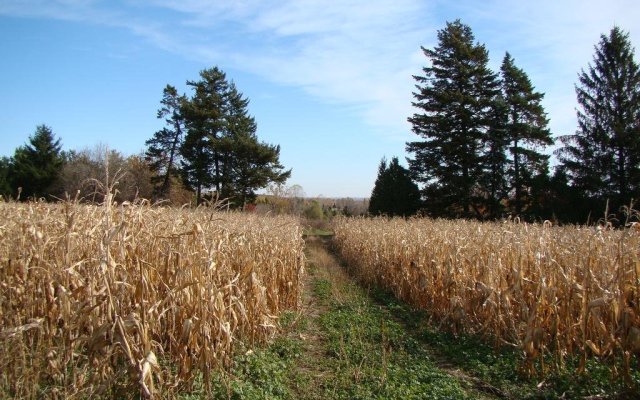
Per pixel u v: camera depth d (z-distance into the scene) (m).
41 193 43.62
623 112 34.66
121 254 4.99
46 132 46.59
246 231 9.23
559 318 6.63
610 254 6.75
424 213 41.50
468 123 40.66
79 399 4.48
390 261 13.45
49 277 5.09
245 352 6.68
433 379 6.24
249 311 7.05
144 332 4.48
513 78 41.94
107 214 4.76
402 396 5.59
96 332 4.30
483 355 7.27
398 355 7.30
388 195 42.62
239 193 44.22
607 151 34.22
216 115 44.38
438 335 8.47
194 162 43.03
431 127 41.41
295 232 14.02
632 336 5.52
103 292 4.51
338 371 6.52
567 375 6.15
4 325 5.28
